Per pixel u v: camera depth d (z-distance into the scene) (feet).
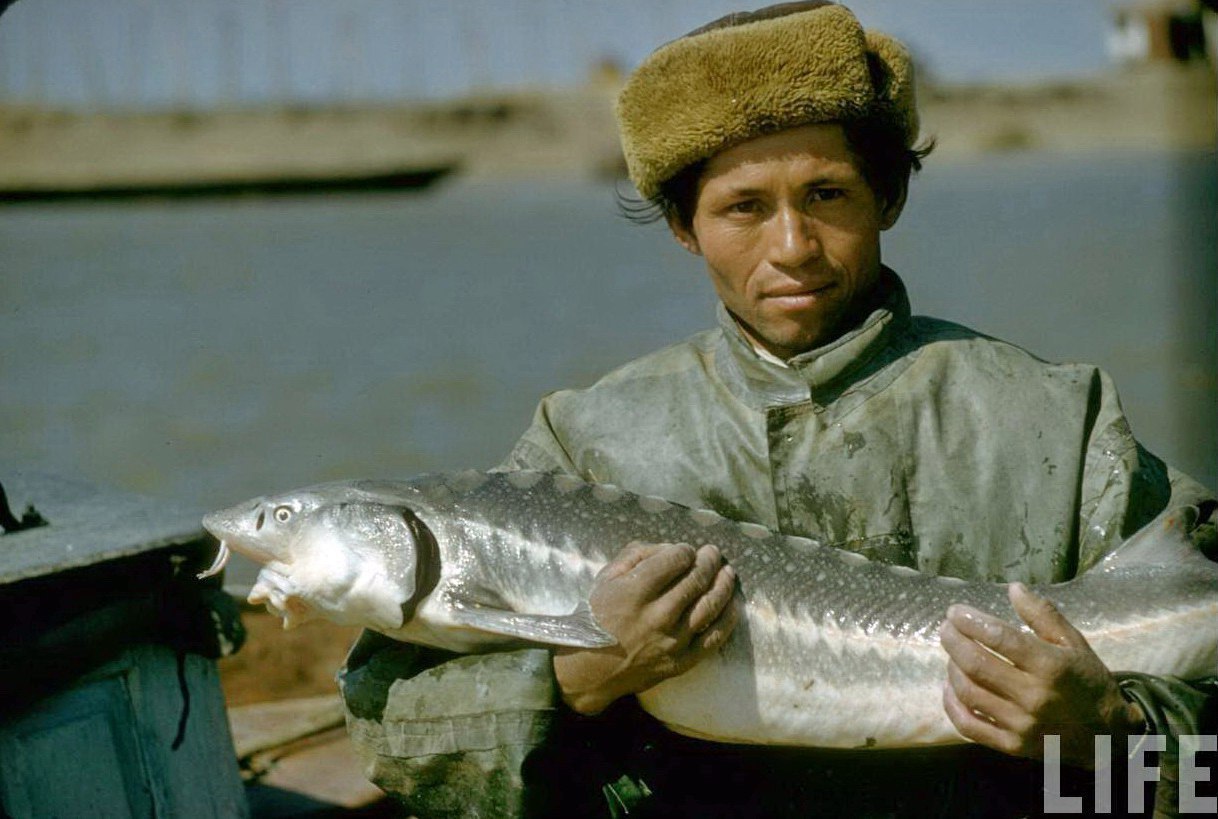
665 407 9.06
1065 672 7.36
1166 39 233.14
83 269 135.33
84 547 11.23
